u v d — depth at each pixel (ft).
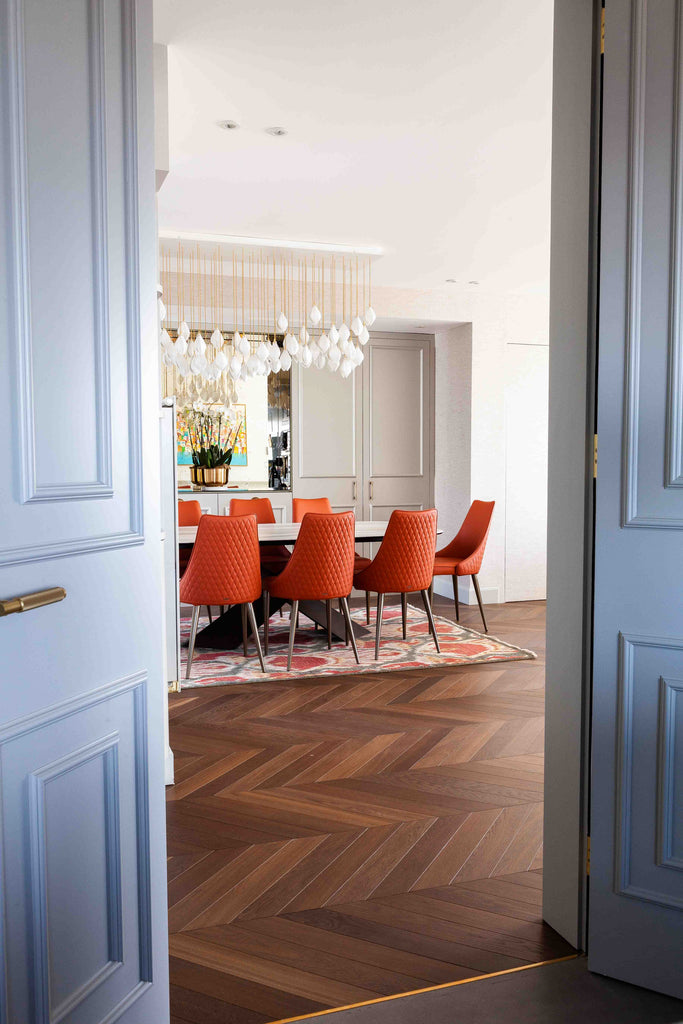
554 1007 6.06
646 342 6.16
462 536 21.77
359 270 21.72
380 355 26.94
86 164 4.63
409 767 11.24
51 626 4.35
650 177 6.06
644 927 6.31
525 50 10.02
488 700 14.55
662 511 6.15
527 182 14.85
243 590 16.03
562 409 7.11
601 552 6.44
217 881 8.05
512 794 10.29
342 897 7.76
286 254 19.99
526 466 25.52
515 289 24.20
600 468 6.42
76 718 4.58
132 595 5.11
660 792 6.23
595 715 6.52
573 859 6.91
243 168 14.10
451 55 10.10
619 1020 5.91
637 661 6.32
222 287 22.07
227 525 15.58
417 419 27.48
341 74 10.59
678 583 6.11
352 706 14.16
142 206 5.13
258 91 11.04
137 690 5.18
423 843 8.91
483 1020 5.89
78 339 4.60
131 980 5.18
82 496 4.59
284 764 11.37
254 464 26.13
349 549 16.48
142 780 5.24
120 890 5.02
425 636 19.90
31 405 4.16
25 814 4.20
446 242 19.03
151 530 5.32
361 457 26.94
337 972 6.52
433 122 12.12
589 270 6.68
